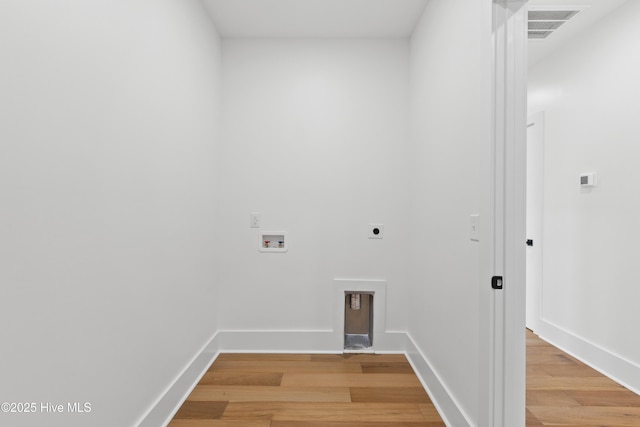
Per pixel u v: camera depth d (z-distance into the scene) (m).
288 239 2.57
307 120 2.58
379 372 2.24
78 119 1.04
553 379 2.16
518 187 1.29
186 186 1.90
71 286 1.02
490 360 1.30
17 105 0.83
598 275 2.34
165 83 1.63
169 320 1.69
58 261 0.97
